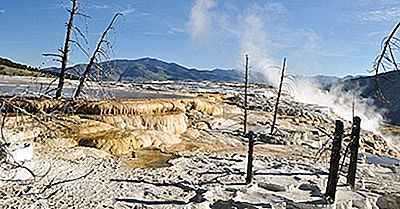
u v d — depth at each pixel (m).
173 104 33.50
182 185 17.36
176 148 26.36
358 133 17.42
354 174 17.47
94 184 16.42
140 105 30.47
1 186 14.00
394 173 23.08
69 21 21.91
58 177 16.55
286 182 17.47
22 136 19.55
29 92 10.95
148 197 15.52
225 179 18.61
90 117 26.95
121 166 20.39
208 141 29.28
